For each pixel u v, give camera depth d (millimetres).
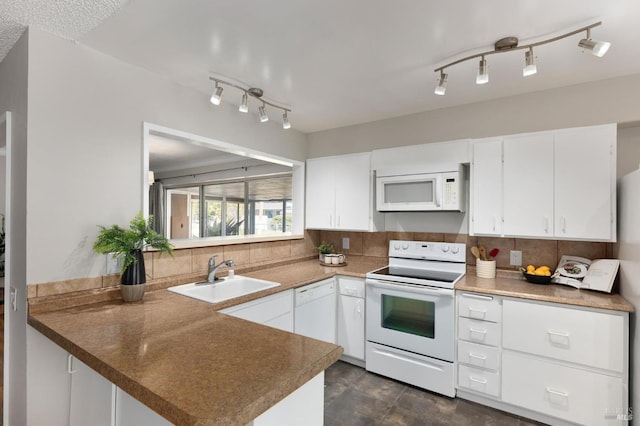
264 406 836
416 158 2811
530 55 1749
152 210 6109
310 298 2580
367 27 1636
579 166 2154
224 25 1613
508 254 2654
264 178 4520
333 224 3307
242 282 2545
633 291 1793
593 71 2143
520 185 2352
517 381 2098
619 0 1404
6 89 1843
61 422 1628
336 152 3502
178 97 2268
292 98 2627
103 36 1691
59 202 1667
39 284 1595
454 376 2307
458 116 2818
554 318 1984
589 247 2332
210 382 907
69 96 1712
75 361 1564
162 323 1445
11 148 1744
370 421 2055
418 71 2139
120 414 1222
